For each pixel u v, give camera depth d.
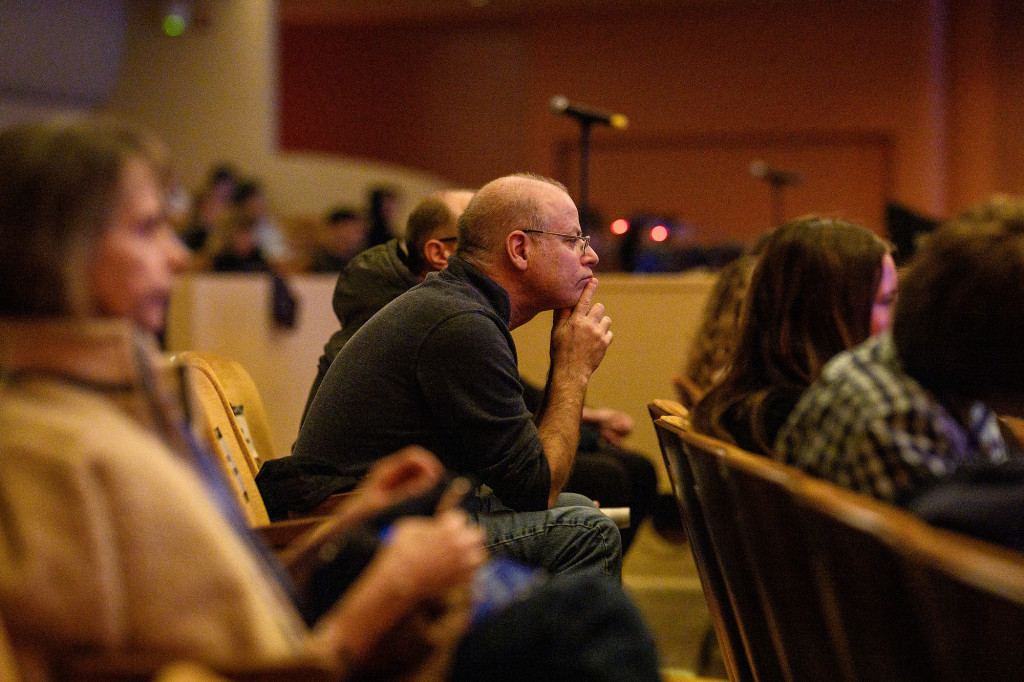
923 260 2.40
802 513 2.05
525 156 22.62
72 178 1.93
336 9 22.42
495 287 3.78
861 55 20.80
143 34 19.34
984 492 2.14
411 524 2.13
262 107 19.41
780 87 21.12
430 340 3.56
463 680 2.31
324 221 18.12
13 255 1.91
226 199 14.02
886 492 2.32
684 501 3.19
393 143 23.72
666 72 21.58
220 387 3.70
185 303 7.91
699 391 4.85
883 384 2.42
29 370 1.92
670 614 6.26
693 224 21.64
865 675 1.98
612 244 11.70
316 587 2.99
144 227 2.01
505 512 3.68
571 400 3.80
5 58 17.61
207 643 1.83
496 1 21.69
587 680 2.25
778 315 2.87
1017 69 20.78
